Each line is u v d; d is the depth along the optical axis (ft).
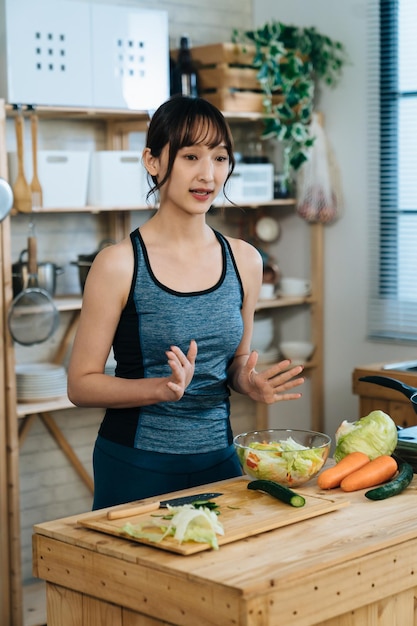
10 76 12.23
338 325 16.10
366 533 6.05
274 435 7.63
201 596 5.32
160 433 7.61
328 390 16.35
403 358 15.26
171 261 7.66
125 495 7.63
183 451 7.64
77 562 6.08
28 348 14.24
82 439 14.99
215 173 7.48
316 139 15.58
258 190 15.49
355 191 15.67
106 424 7.85
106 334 7.61
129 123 14.42
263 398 7.68
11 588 12.80
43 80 12.50
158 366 7.72
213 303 7.73
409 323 15.20
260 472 7.02
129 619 5.83
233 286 7.90
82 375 7.60
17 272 12.82
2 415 12.47
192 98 7.48
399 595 6.08
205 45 15.52
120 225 14.98
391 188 15.24
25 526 14.37
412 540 6.09
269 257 17.06
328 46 15.78
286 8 16.37
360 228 15.66
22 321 12.53
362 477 7.03
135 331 7.64
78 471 14.78
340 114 15.76
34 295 12.67
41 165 12.80
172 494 6.97
